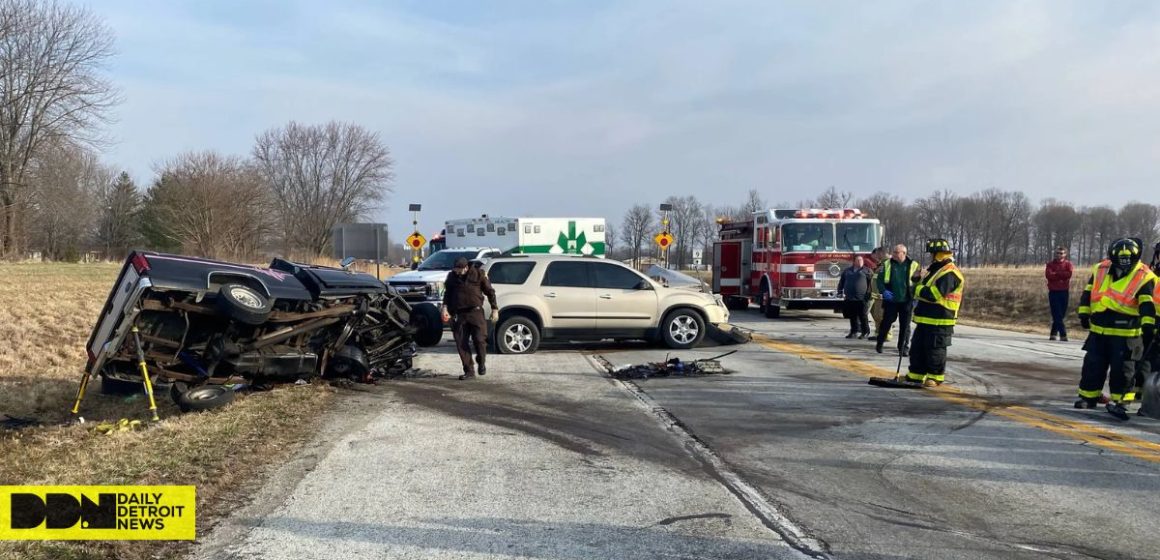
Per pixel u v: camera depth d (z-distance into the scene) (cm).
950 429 760
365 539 467
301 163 7469
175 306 737
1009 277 3597
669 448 686
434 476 595
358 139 7519
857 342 1503
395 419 788
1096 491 567
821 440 716
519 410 843
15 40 4706
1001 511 523
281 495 545
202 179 5816
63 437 665
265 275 816
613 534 478
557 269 1337
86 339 1360
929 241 984
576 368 1146
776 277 2008
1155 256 959
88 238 7125
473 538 470
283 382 938
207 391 784
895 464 636
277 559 436
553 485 576
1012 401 904
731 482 587
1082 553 452
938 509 527
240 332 804
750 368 1151
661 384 1009
